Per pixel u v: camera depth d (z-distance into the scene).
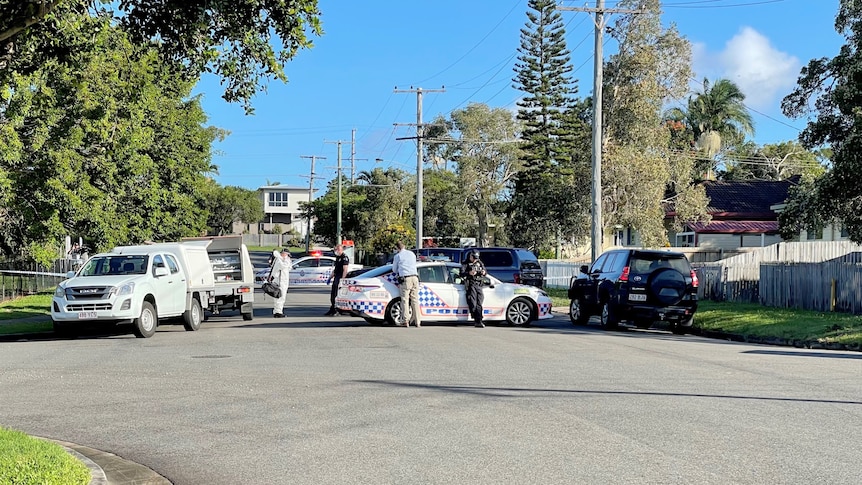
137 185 34.00
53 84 20.31
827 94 23.55
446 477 6.45
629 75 41.84
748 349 15.36
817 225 25.22
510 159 67.31
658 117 43.19
